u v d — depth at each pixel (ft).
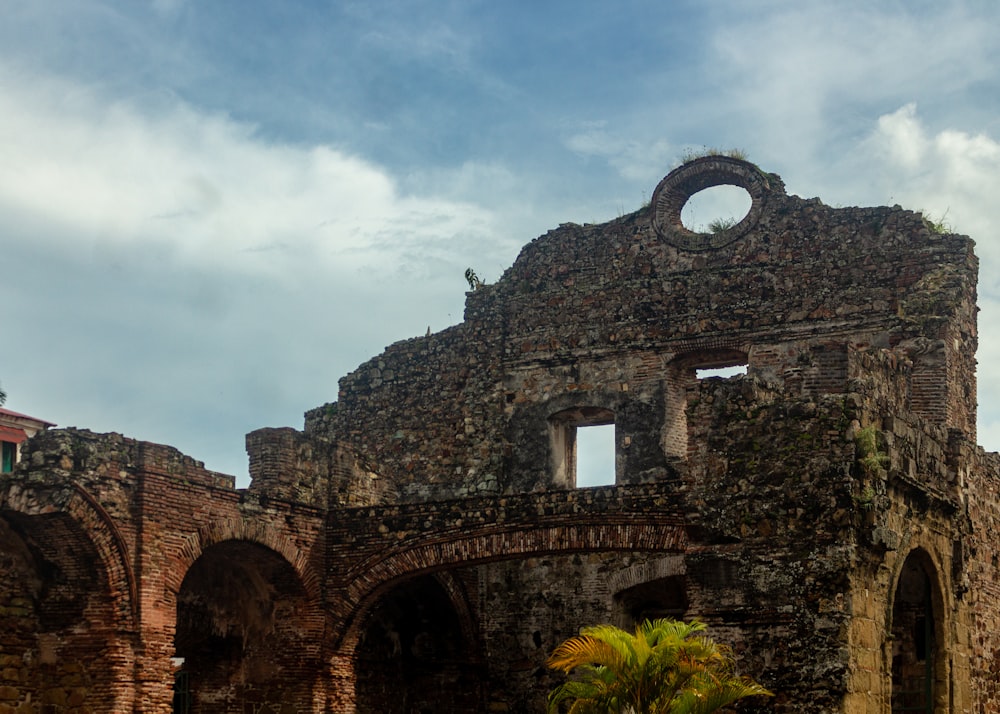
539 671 118.32
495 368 128.77
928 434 96.73
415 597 116.98
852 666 82.02
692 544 87.45
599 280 127.13
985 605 104.88
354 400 134.31
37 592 93.71
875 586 86.28
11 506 90.02
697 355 122.42
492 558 100.68
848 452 84.64
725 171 124.77
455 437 128.77
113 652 90.79
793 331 118.83
